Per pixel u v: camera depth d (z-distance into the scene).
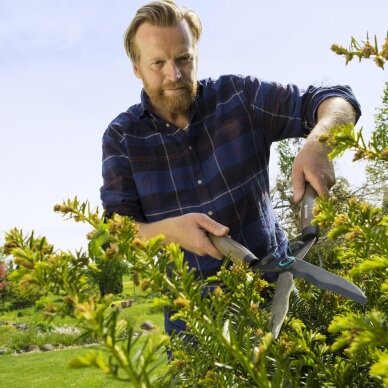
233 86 2.23
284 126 2.11
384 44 0.60
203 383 0.65
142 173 2.22
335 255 1.09
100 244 0.58
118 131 2.29
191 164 2.18
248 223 2.13
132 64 2.35
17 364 12.56
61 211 0.68
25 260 0.51
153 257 0.63
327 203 0.74
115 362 0.43
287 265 0.96
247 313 0.80
